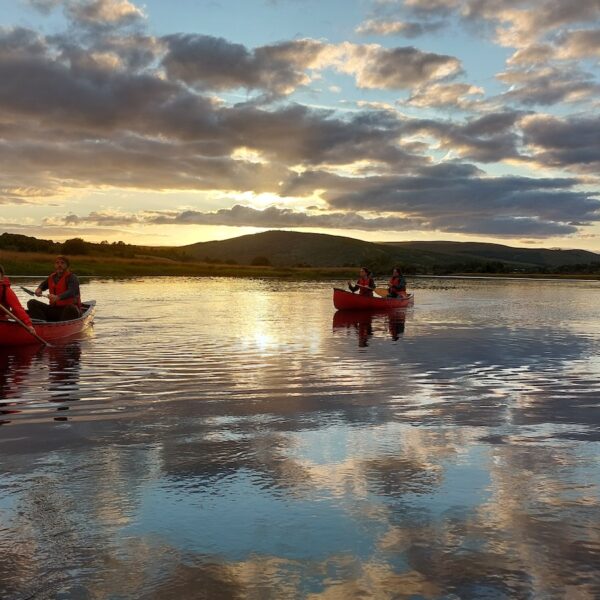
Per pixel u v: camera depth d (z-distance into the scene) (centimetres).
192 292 3559
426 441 589
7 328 1237
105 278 5412
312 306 2569
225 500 434
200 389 842
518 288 5006
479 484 468
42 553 352
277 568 337
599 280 8188
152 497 438
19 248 7269
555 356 1206
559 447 571
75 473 488
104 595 308
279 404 752
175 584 319
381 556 351
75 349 1231
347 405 749
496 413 711
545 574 331
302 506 423
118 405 738
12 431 616
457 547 362
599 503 430
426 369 1036
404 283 2730
